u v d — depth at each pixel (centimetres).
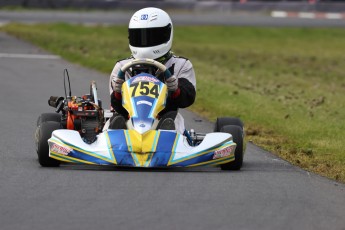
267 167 3431
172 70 3488
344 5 18938
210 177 3044
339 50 13750
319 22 17862
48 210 2459
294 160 3775
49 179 2941
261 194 2778
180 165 3050
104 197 2645
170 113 3341
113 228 2258
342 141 4456
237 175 3134
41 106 5406
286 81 8531
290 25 17050
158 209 2497
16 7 17788
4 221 2320
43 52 9488
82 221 2330
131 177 2973
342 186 3078
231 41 14488
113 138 3106
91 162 3052
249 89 7200
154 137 3105
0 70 7550
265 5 19025
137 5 18112
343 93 7756
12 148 3806
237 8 19038
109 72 7638
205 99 6047
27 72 7444
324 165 3659
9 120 4775
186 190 2783
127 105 3256
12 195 2667
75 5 18012
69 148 3091
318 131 4794
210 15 18500
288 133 4716
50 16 16575
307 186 2994
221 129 3306
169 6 18688
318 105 6319
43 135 3209
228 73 8856
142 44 3450
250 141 4312
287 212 2530
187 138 3391
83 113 3509
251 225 2344
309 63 11225
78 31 13988
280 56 12025
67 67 7975
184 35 14788
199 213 2462
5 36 11619
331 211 2588
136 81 3312
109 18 16775
